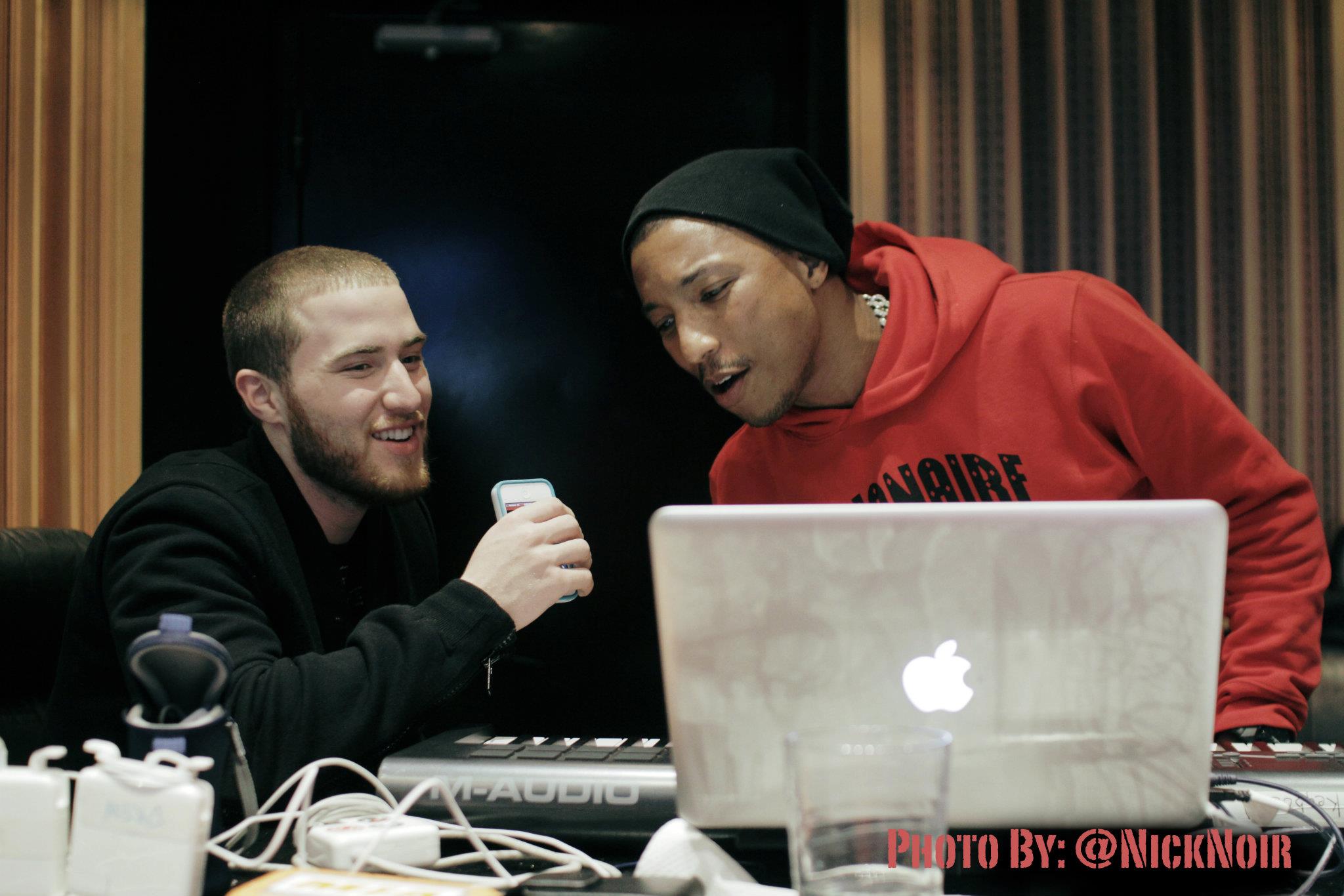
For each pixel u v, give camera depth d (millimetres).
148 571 1009
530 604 970
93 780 569
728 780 662
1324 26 2951
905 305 1420
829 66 2900
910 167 2861
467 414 2912
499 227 2922
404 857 655
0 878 568
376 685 904
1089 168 2920
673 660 660
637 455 2924
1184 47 2945
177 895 550
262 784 873
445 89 2922
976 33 2881
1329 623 2617
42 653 1411
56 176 2533
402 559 1336
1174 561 632
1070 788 650
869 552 643
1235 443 1287
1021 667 644
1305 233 2961
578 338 2926
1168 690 640
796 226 1320
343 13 2891
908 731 569
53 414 2516
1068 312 1354
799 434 1478
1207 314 2928
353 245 2895
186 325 2734
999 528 639
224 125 2781
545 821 758
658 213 1286
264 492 1153
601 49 2949
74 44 2531
